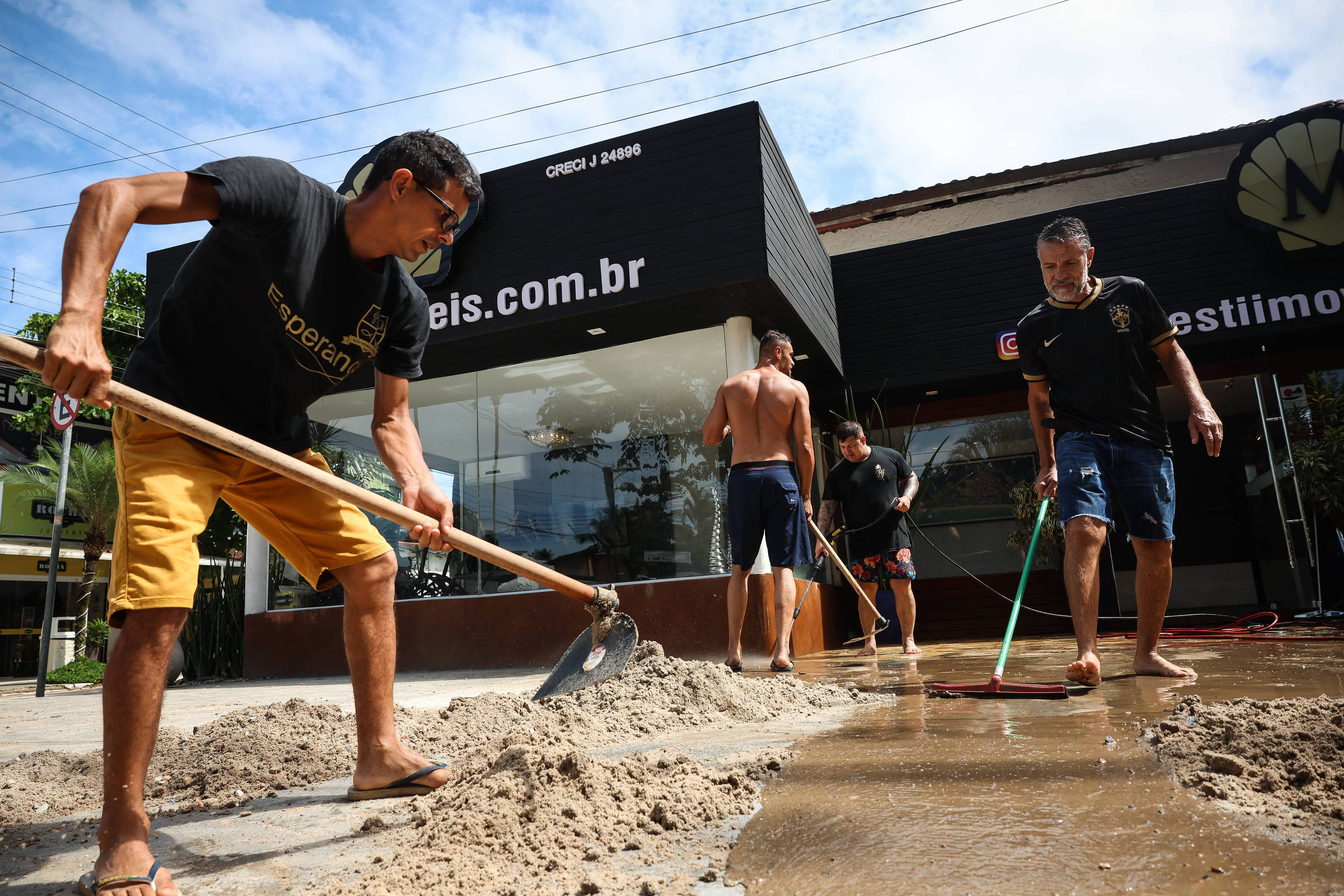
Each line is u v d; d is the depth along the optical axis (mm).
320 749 2525
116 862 1368
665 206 7379
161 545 1550
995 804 1505
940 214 11812
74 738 3605
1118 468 3354
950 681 3783
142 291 19453
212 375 1813
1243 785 1514
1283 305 8852
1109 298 3383
